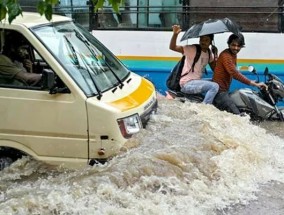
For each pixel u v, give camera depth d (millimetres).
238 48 7973
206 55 8203
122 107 5246
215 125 6812
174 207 4465
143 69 8789
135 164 4922
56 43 5523
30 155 5285
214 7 8516
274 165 5844
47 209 4309
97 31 8836
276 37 8375
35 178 5207
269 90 8023
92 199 4445
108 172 4844
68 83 5133
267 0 8336
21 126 5219
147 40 8703
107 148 5137
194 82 8070
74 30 6168
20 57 5676
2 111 5223
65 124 5145
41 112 5164
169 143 5555
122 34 8766
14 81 5277
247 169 5406
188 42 8695
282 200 4855
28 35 5332
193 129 6207
